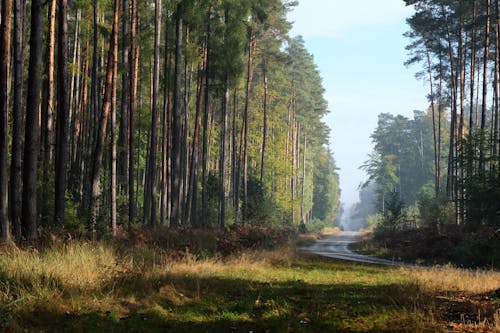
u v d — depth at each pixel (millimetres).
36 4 13828
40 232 14305
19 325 6527
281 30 46562
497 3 31500
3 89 13664
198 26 30688
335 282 13188
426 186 87875
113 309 7871
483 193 25578
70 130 32281
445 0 39344
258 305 8898
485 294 10508
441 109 49219
